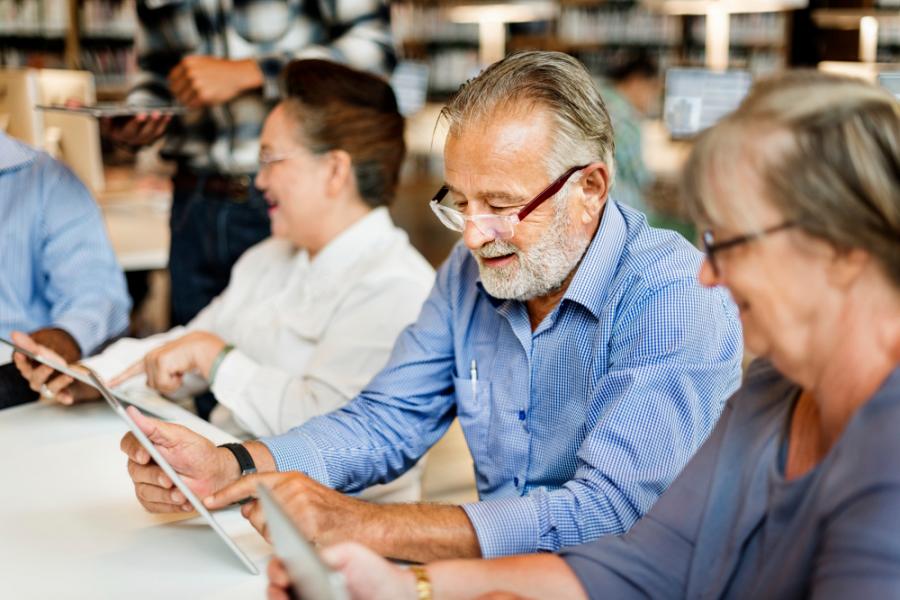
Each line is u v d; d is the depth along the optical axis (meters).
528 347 1.52
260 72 2.63
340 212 2.07
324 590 0.80
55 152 3.76
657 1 6.60
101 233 2.53
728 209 0.89
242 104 2.68
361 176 2.05
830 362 0.91
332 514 1.30
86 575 1.23
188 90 2.58
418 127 6.67
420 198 6.68
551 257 1.43
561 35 8.34
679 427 1.36
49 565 1.26
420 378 1.66
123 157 3.92
